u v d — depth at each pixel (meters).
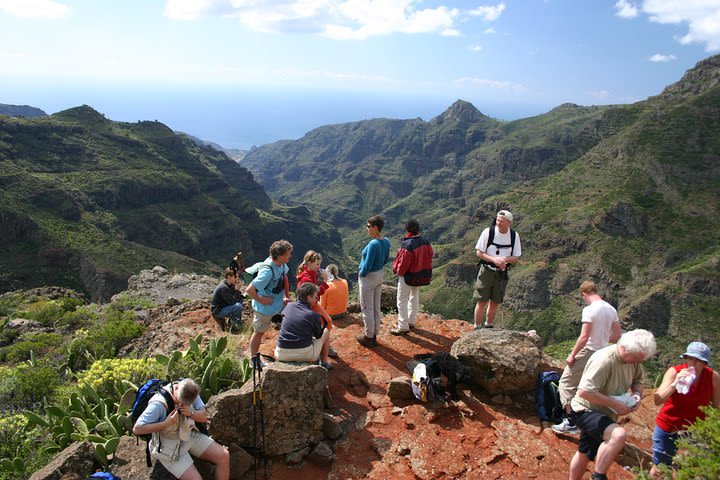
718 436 4.57
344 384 8.05
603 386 5.43
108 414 7.93
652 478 5.48
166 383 5.68
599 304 6.50
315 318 7.03
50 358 13.74
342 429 6.86
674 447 5.76
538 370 7.81
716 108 183.62
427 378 7.34
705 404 5.57
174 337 11.94
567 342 111.12
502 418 7.14
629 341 5.20
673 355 120.94
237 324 12.41
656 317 130.38
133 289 31.17
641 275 147.25
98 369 8.80
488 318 9.54
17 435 8.38
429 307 170.62
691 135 180.50
